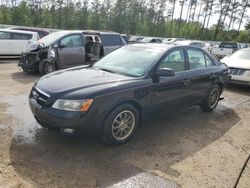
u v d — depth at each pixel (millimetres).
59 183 3182
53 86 4008
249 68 8773
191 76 5316
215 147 4406
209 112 6305
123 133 4246
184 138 4676
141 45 5434
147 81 4418
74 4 53844
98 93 3809
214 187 3324
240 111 6598
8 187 3053
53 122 3768
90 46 10492
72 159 3711
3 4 46750
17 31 14180
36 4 50438
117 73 4609
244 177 3586
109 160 3754
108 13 55562
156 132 4859
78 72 4629
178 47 5246
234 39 57406
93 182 3244
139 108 4398
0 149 3846
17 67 11141
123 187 3195
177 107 5207
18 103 5992
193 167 3736
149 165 3699
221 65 6508
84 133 3824
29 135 4348
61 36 9570
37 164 3535
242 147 4477
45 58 9414
